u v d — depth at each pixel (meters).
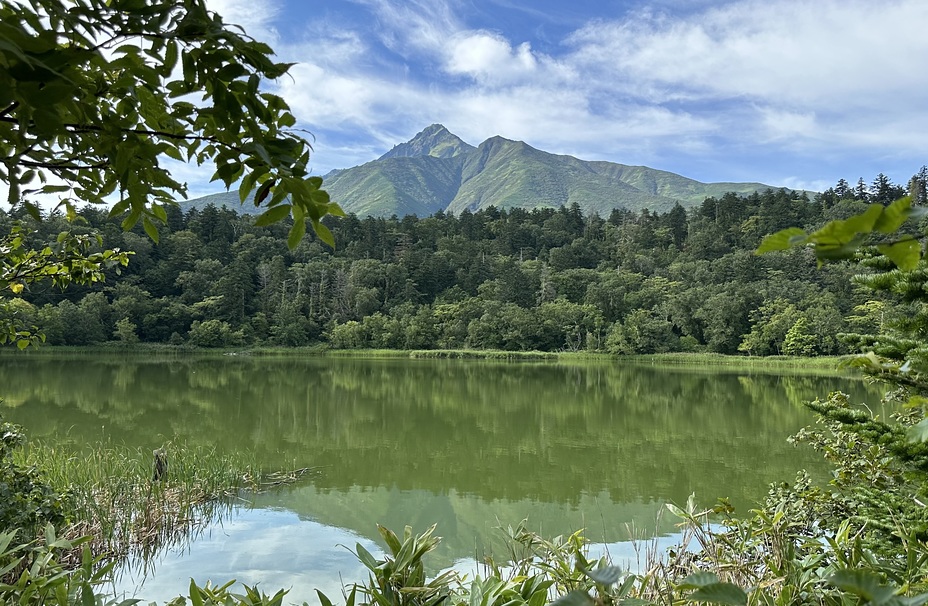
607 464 12.88
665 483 11.28
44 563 2.07
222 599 2.01
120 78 1.23
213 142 1.32
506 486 11.06
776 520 3.42
